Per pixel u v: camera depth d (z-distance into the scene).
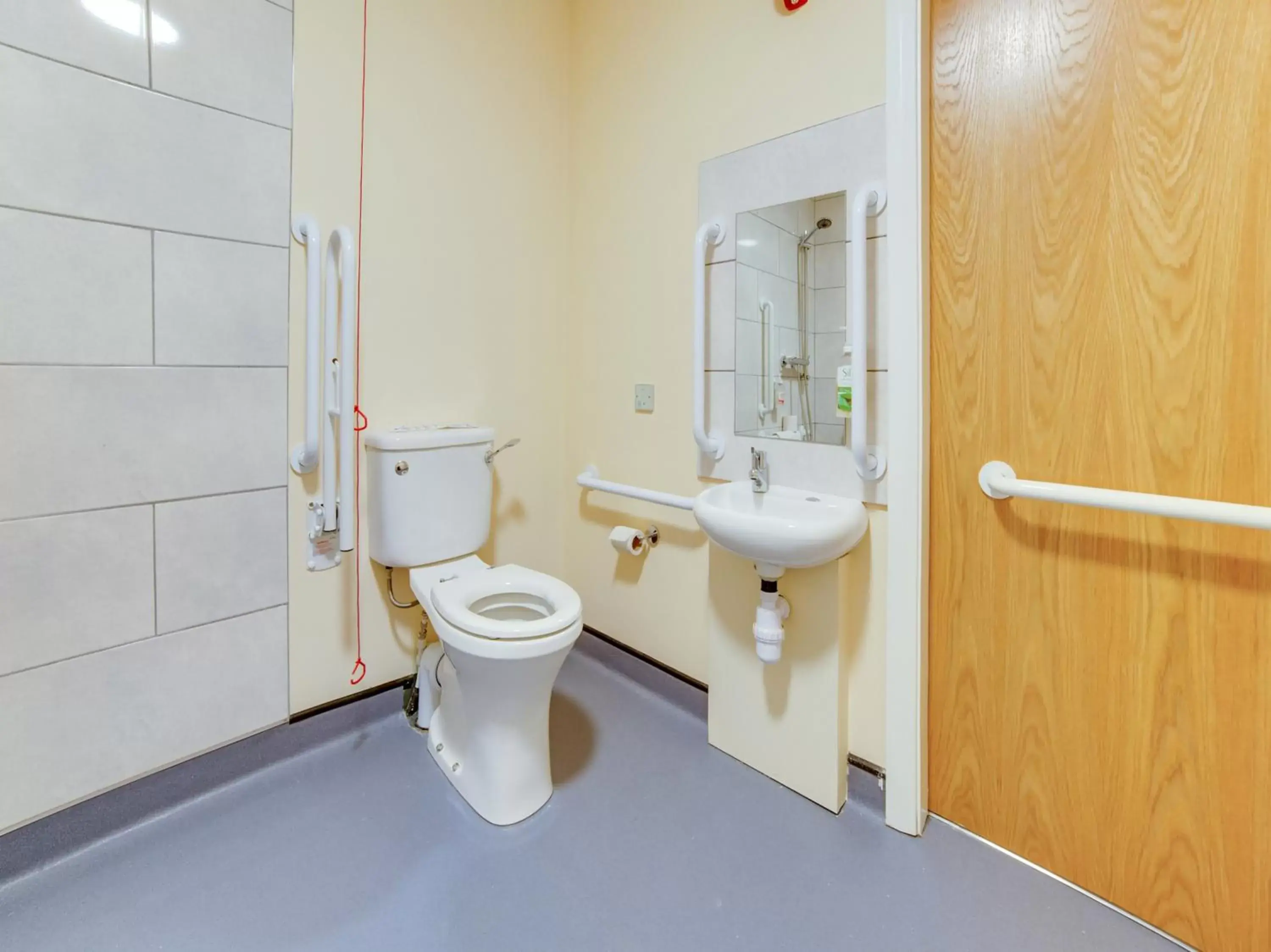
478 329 1.99
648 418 1.95
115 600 1.35
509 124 2.02
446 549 1.78
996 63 1.21
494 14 1.95
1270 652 1.01
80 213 1.25
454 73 1.87
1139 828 1.16
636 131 1.92
